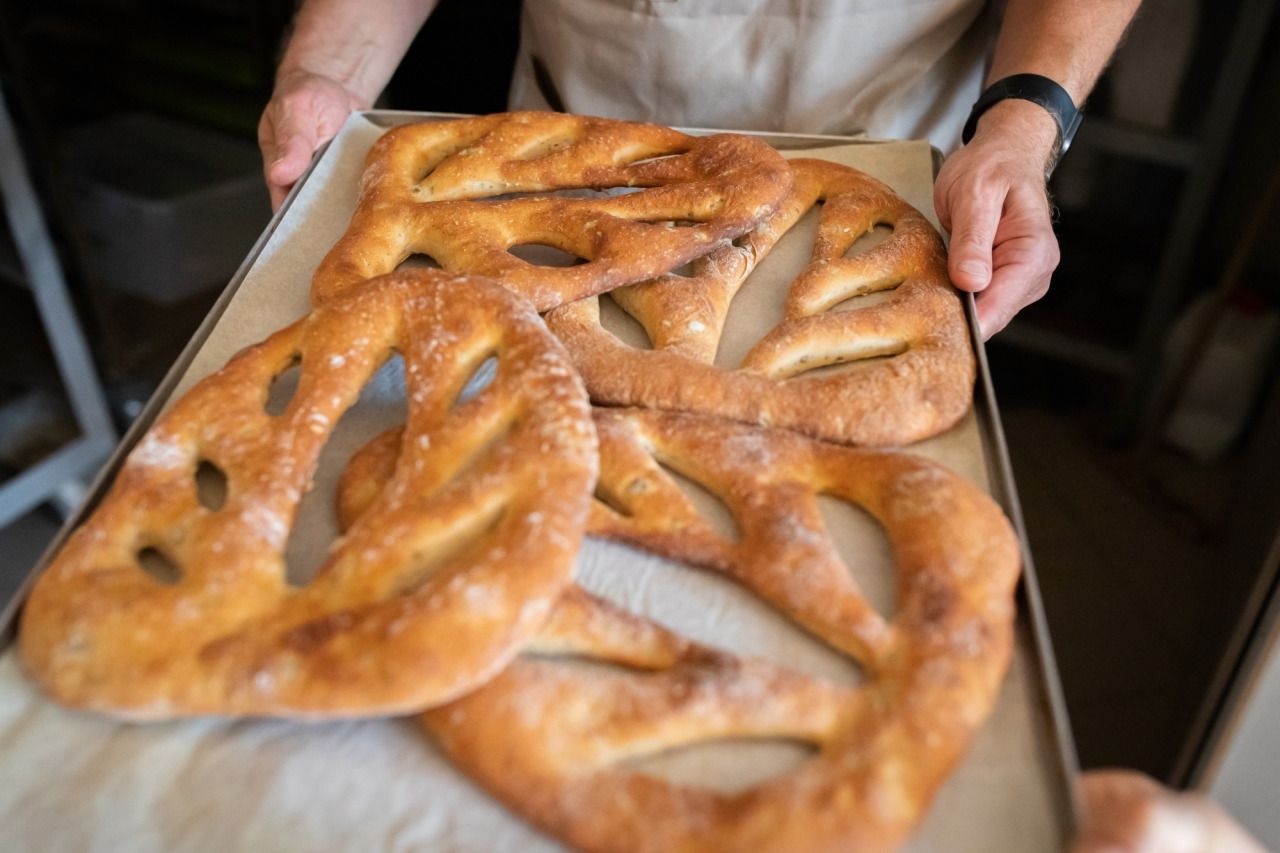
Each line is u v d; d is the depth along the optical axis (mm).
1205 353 1661
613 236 953
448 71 2002
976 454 807
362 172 1111
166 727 613
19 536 2043
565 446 685
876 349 909
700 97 1342
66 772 589
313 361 786
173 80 2455
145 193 2361
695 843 544
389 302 812
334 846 561
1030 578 682
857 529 742
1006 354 1975
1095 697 1676
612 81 1364
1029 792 580
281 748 605
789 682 619
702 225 975
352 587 631
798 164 1142
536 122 1134
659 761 601
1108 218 1776
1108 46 1257
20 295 2143
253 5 2252
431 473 693
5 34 2006
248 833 565
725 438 787
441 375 755
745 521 731
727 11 1264
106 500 707
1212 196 1645
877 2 1246
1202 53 1538
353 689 580
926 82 1360
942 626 636
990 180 1036
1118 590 1727
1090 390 1914
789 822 546
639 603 693
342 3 1453
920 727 586
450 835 567
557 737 592
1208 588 1618
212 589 632
